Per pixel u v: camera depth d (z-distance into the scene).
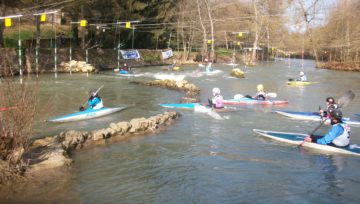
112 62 43.78
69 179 7.86
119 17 46.47
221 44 77.50
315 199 7.22
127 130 11.91
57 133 11.91
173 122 13.91
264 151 10.42
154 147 10.49
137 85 25.89
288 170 8.85
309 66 62.44
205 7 66.94
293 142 11.27
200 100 20.34
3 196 6.91
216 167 8.96
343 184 8.02
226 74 38.91
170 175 8.34
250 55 74.38
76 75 32.69
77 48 39.78
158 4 55.44
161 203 6.90
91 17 42.78
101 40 45.84
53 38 40.47
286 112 16.17
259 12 73.50
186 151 10.21
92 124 13.41
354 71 51.50
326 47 65.62
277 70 50.31
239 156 9.90
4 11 32.84
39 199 6.86
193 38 65.44
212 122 14.16
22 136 8.23
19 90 8.55
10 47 32.09
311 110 17.94
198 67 49.19
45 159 8.62
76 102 17.97
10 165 7.79
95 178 8.01
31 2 34.97
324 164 9.35
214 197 7.21
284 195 7.38
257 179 8.22
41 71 32.09
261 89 20.05
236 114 16.02
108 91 22.48
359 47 54.16
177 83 25.41
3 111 7.92
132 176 8.21
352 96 12.41
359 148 10.38
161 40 59.53
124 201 6.95
